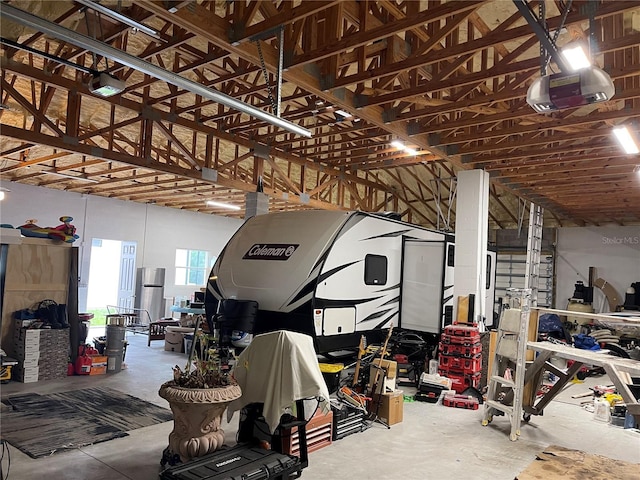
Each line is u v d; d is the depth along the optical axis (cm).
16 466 350
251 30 396
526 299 485
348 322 581
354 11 460
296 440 384
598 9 347
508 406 506
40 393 542
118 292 1365
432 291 706
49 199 1160
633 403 394
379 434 460
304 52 444
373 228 639
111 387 582
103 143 998
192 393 327
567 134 612
